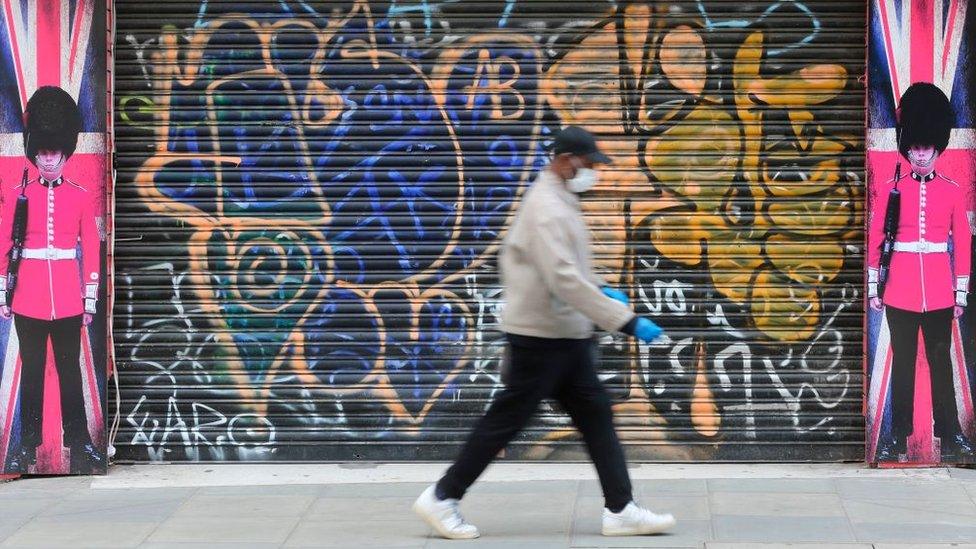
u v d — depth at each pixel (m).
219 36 7.06
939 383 6.92
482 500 6.55
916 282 6.89
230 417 7.21
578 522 6.14
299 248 7.14
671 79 7.03
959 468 7.03
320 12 7.05
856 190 7.04
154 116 7.08
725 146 7.04
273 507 6.50
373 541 5.88
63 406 7.05
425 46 7.05
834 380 7.12
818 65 7.00
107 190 7.00
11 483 7.01
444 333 7.16
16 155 6.98
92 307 7.01
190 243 7.14
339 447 7.23
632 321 5.40
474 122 7.08
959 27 6.80
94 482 7.00
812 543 5.73
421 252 7.13
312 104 7.09
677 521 6.12
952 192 6.85
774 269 7.09
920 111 6.84
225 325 7.18
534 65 7.04
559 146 5.54
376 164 7.11
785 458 7.17
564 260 5.41
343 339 7.18
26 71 6.95
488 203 7.10
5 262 7.00
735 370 7.13
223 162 7.11
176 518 6.32
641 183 7.06
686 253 7.09
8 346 7.03
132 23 7.06
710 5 7.00
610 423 5.82
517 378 5.66
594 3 7.01
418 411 7.19
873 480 6.83
